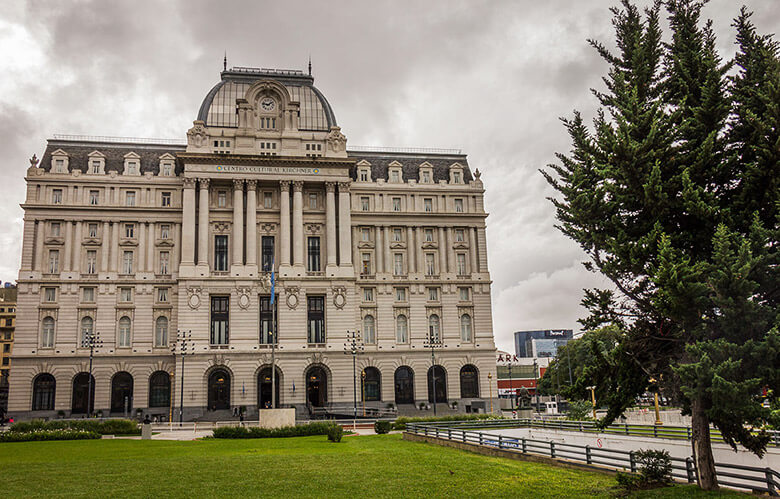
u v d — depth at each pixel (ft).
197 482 110.22
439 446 160.45
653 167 91.97
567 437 179.52
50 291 310.65
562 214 107.34
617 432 165.07
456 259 354.74
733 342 86.12
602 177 101.81
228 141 331.77
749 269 81.10
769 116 87.25
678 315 86.58
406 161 369.91
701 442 95.55
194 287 310.24
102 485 106.63
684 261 85.30
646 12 104.37
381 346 334.85
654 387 103.19
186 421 295.69
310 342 321.93
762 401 84.58
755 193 90.63
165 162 335.88
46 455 142.72
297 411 306.35
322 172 334.24
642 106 99.25
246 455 141.79
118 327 313.12
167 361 312.50
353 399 315.99
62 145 333.62
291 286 319.68
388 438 189.78
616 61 108.37
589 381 104.06
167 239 325.21
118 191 324.60
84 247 317.42
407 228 351.05
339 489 106.32
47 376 304.71
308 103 358.02
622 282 99.91
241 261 317.01
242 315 312.71
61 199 319.06
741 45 97.96
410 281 344.49
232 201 328.49
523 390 299.99
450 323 345.10
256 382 309.01
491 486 107.96
